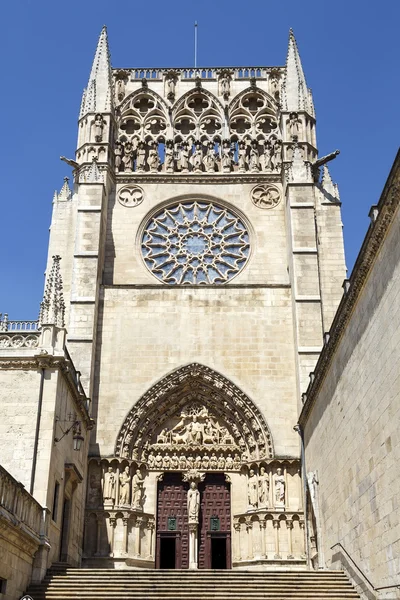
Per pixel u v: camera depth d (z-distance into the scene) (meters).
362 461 26.42
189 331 46.00
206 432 45.12
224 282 48.91
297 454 42.78
